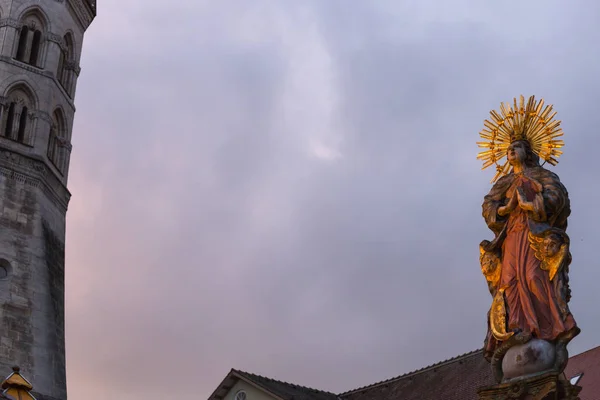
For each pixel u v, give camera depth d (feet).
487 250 79.82
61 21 215.51
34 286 183.93
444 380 153.58
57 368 180.24
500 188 81.05
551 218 77.00
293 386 170.81
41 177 196.65
